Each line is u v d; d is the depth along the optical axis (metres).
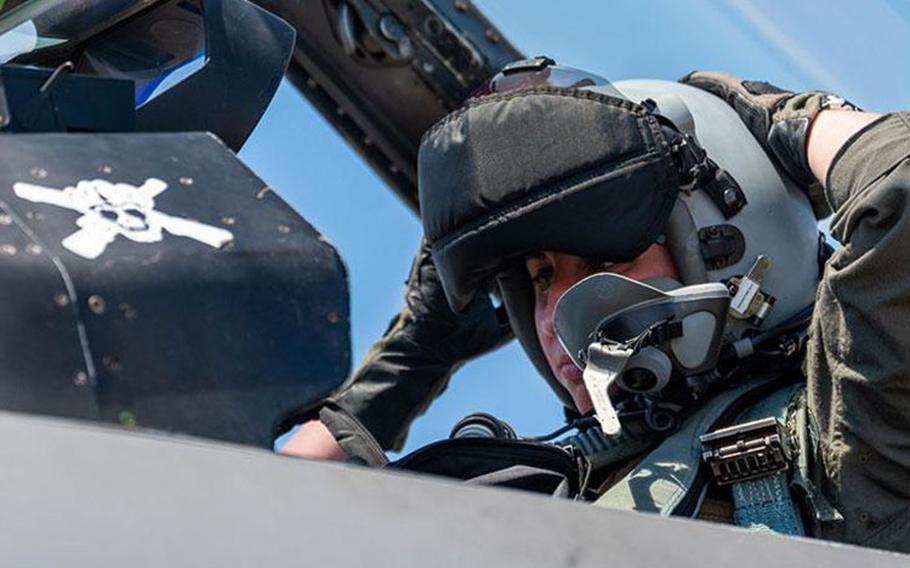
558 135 2.34
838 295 2.18
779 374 2.45
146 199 1.44
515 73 2.53
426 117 2.86
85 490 1.07
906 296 2.13
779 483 2.21
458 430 2.49
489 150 2.36
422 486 1.18
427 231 2.47
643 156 2.33
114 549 1.05
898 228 2.11
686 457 2.27
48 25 2.01
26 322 1.27
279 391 1.37
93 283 1.31
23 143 1.46
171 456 1.11
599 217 2.32
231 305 1.38
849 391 2.19
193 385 1.33
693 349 2.34
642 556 1.23
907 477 2.21
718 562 1.25
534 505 1.21
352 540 1.13
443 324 2.90
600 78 2.53
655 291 2.32
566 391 2.64
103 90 1.67
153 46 2.00
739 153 2.48
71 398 1.26
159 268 1.36
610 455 2.40
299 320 1.41
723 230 2.43
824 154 2.38
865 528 2.21
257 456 1.14
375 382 2.92
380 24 2.78
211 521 1.09
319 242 1.47
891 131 2.25
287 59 1.98
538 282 2.50
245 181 1.53
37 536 1.04
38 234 1.33
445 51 2.80
